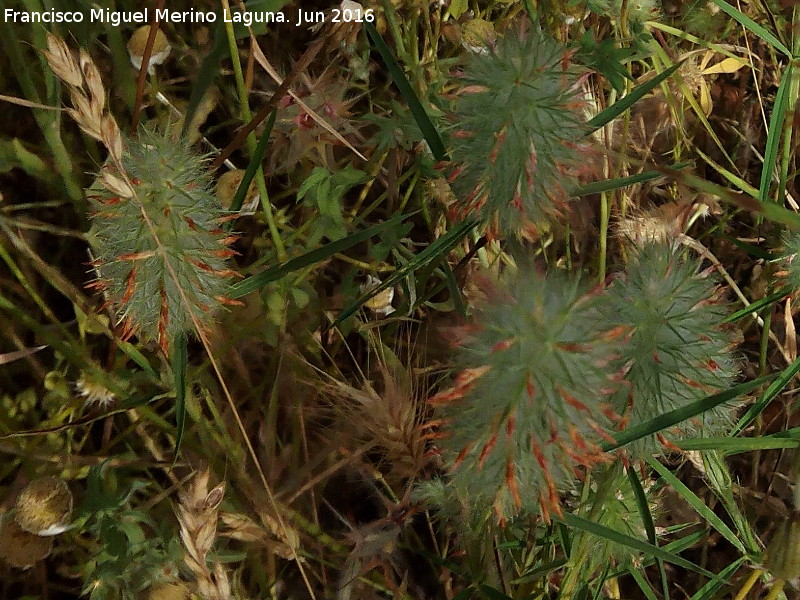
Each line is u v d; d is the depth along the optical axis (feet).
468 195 0.73
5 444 0.86
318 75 0.96
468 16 0.96
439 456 0.74
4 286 0.91
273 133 0.91
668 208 0.93
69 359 0.87
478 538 0.78
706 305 0.71
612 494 0.77
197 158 0.74
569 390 0.65
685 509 0.94
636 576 0.79
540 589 0.81
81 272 0.93
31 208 0.94
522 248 0.74
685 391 0.71
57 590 0.87
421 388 0.86
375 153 0.93
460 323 0.80
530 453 0.67
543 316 0.65
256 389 0.90
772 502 0.91
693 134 1.03
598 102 0.93
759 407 0.81
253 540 0.80
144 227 0.72
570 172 0.72
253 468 0.87
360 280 0.97
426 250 0.80
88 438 0.90
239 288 0.79
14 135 0.94
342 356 0.94
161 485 0.88
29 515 0.78
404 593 0.85
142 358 0.83
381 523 0.81
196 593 0.77
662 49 0.96
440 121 0.86
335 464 0.86
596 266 0.92
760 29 0.88
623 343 0.69
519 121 0.70
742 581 0.85
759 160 1.06
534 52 0.70
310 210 0.94
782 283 0.91
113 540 0.78
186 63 0.95
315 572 0.86
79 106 0.68
